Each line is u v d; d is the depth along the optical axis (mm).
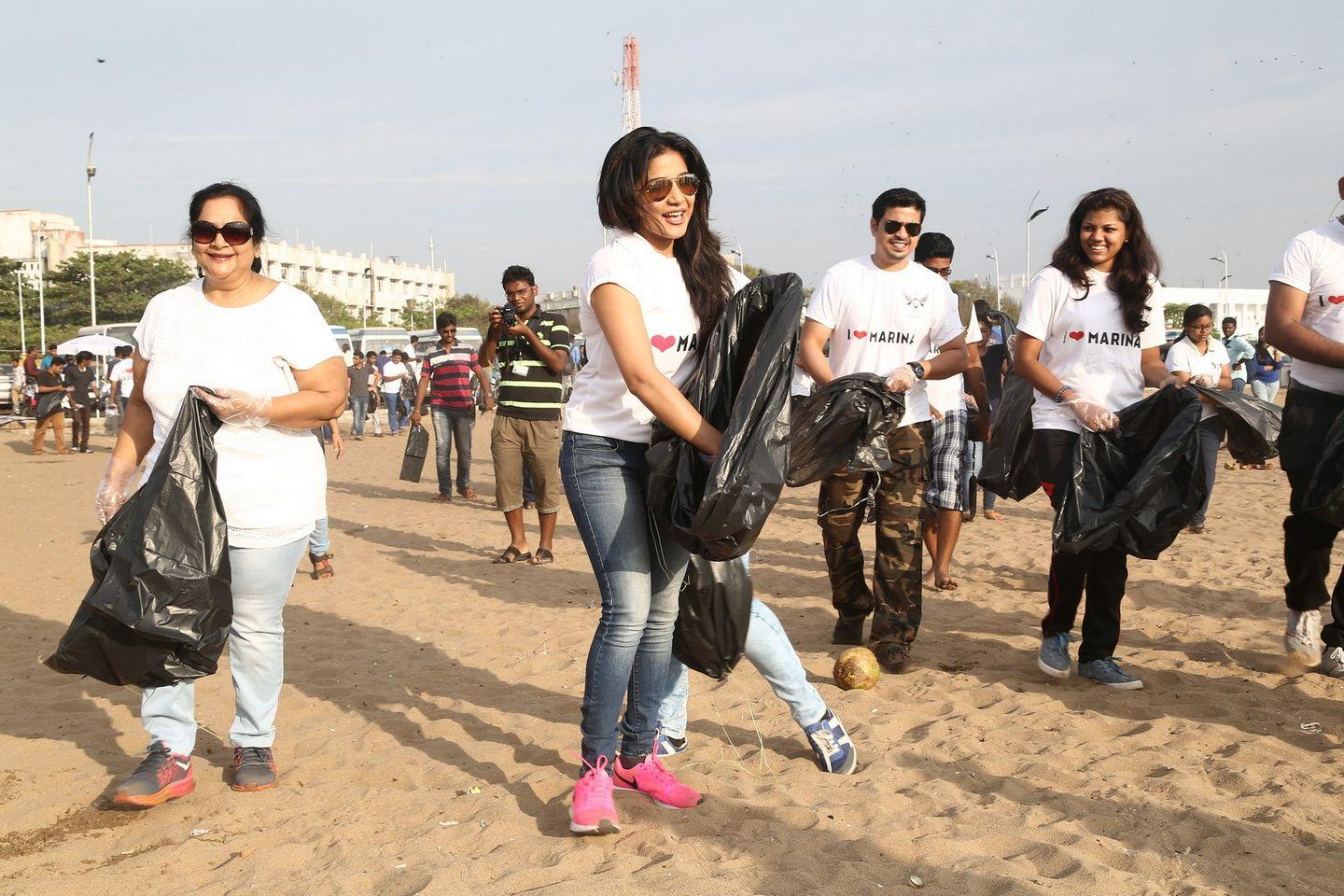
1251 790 3662
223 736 4512
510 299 8359
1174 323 82750
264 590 3785
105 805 3783
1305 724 4258
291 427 3740
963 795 3676
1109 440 4770
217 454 3633
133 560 3434
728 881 3045
